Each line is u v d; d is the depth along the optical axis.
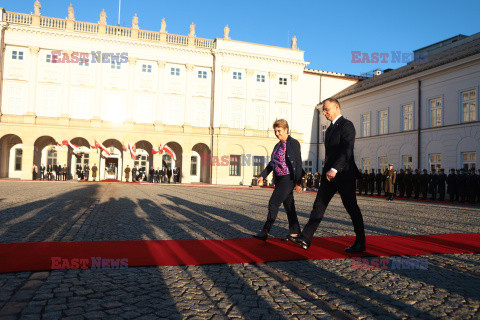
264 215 9.29
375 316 2.67
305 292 3.18
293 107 37.97
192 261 4.11
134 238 5.50
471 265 4.19
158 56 34.72
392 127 28.17
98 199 13.09
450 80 22.97
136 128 33.75
